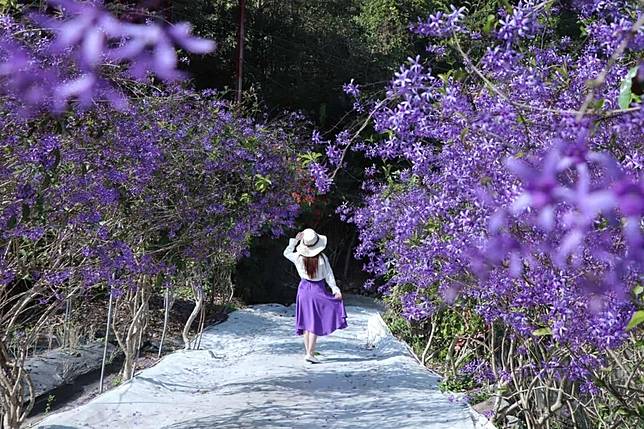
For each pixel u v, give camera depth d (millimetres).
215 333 9820
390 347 8492
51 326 7176
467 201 3223
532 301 3279
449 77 2539
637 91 1766
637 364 4043
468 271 3711
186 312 10859
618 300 2602
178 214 5551
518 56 2457
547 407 4984
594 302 2596
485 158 2746
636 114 1731
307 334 7883
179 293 12133
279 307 13062
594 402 4688
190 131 5832
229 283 12102
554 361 4523
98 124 4211
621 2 2641
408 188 4777
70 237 4445
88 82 1346
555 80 3029
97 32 1184
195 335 9367
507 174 2494
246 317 11273
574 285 2758
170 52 1195
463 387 6664
